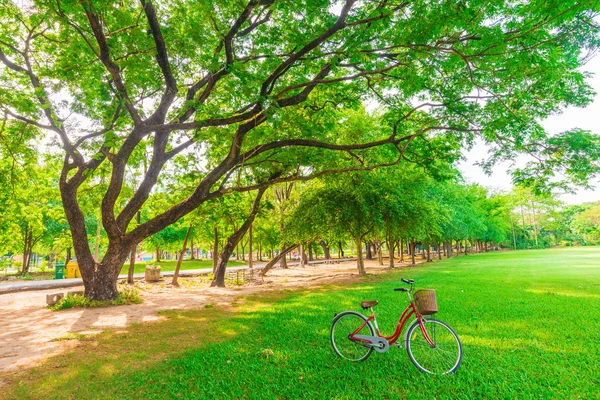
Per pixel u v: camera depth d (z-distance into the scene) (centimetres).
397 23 736
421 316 489
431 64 855
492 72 827
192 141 1259
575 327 672
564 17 552
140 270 3142
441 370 466
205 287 1770
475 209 4372
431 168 1252
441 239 3553
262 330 741
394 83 1100
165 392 440
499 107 938
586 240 8188
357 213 1920
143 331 782
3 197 1541
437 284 1419
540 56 698
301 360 532
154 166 1280
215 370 505
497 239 5934
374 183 1948
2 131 1222
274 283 1927
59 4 727
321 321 796
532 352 538
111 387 461
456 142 1191
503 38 664
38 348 659
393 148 1254
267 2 812
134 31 869
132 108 907
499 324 710
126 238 1228
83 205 1619
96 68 923
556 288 1225
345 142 1781
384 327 696
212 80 982
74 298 1155
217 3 809
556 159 910
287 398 411
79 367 541
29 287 1742
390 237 2919
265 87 896
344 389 425
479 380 437
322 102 1248
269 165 1350
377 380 443
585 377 441
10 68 1101
